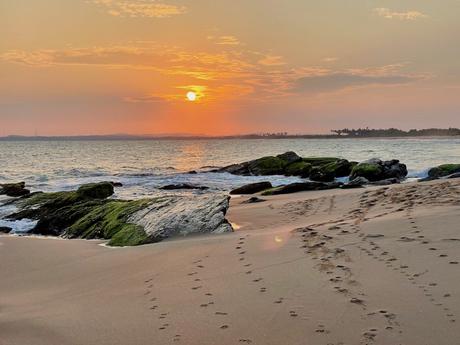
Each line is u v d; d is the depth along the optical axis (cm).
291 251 1172
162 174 5391
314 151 12238
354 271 964
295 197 2812
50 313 942
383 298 811
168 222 1666
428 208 1541
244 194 3438
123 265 1291
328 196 2406
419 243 1101
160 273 1146
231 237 1465
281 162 5300
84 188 2800
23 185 3666
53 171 5925
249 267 1084
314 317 766
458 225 1207
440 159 7488
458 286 826
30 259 1502
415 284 856
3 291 1174
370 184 3538
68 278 1241
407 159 7575
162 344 736
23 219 2405
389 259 1014
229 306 856
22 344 796
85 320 879
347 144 19462
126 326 823
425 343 651
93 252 1529
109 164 7844
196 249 1331
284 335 717
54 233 2105
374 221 1410
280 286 928
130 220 1834
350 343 670
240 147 18075
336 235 1284
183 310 864
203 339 735
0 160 8862
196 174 5347
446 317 717
